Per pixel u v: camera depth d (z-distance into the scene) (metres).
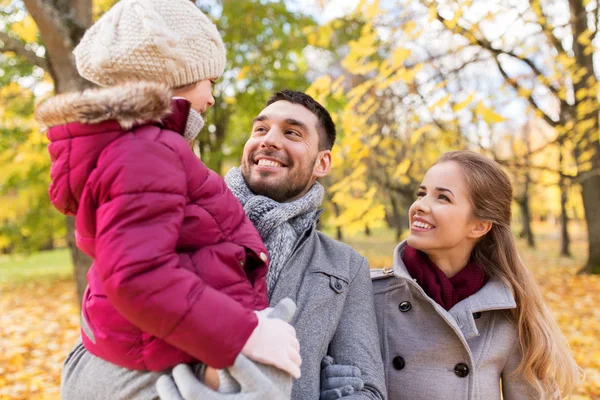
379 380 1.52
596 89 5.39
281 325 1.12
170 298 0.98
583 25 6.89
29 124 7.20
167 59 1.23
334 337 1.61
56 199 1.11
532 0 4.81
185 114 1.21
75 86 4.14
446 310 1.76
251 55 6.46
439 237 1.73
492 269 1.84
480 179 1.75
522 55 5.59
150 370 1.14
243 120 6.98
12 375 4.16
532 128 11.68
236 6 5.99
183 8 1.29
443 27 3.93
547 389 1.76
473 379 1.68
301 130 1.76
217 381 1.11
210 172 1.24
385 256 14.63
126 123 1.04
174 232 1.04
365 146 3.39
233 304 1.04
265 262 1.26
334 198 3.27
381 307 1.87
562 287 8.48
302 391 1.43
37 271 13.20
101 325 1.17
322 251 1.77
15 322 6.71
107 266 0.98
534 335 1.73
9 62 6.64
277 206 1.63
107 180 1.02
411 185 9.51
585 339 5.09
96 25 1.26
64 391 1.29
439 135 6.21
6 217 9.59
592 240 9.72
